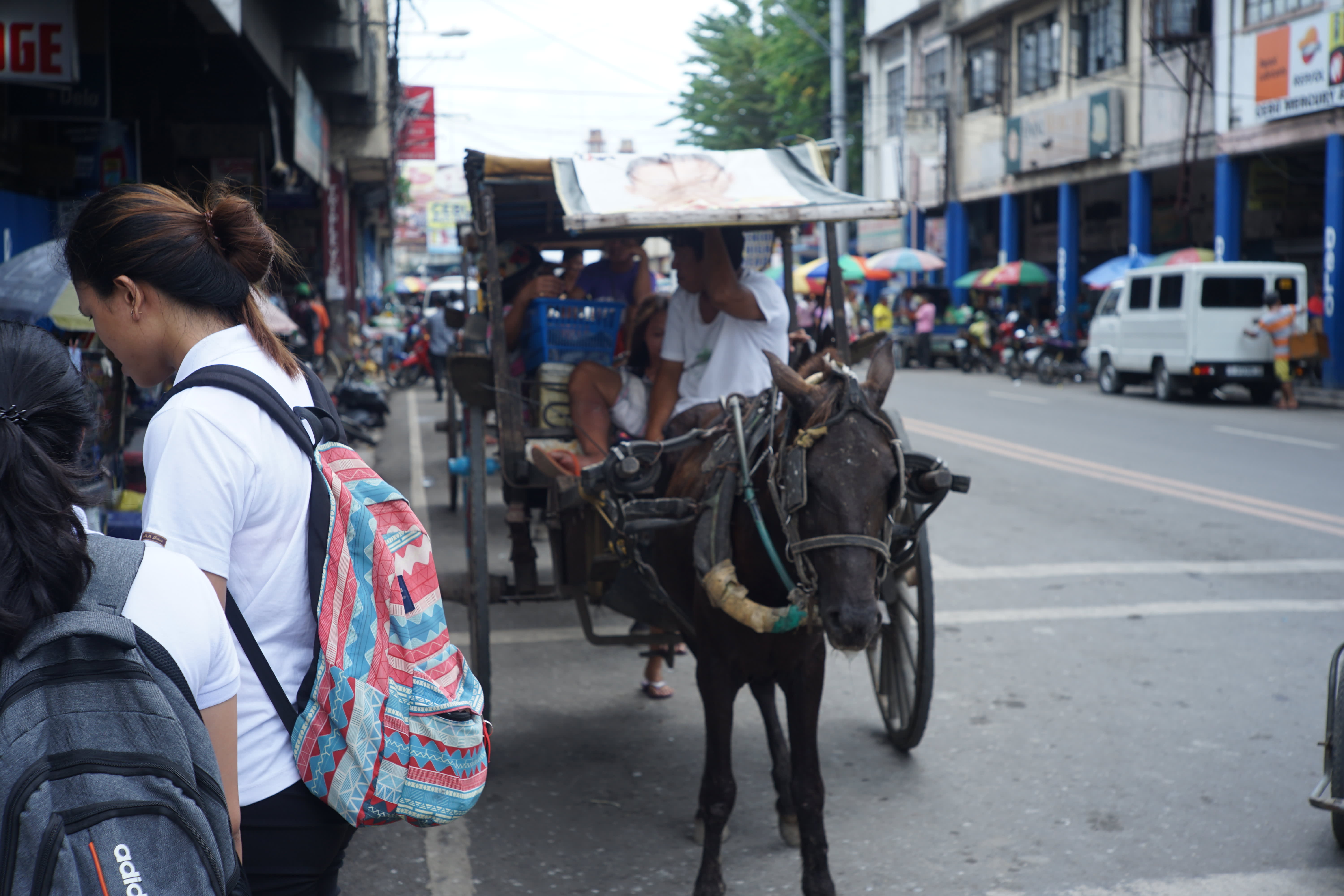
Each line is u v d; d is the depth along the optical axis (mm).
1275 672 5871
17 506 1466
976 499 10711
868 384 3227
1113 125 26297
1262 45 21734
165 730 1471
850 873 3867
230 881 1545
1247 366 18875
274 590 1911
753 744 5148
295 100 13125
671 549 3887
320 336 16078
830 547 2986
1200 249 23875
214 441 1841
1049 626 6734
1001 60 31703
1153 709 5375
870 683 5941
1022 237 34062
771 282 4527
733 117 50375
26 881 1351
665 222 4105
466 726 1958
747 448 3490
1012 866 3900
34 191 9133
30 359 1565
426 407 19984
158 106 13656
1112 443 14398
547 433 4949
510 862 4012
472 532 4973
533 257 7199
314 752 1898
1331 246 20328
